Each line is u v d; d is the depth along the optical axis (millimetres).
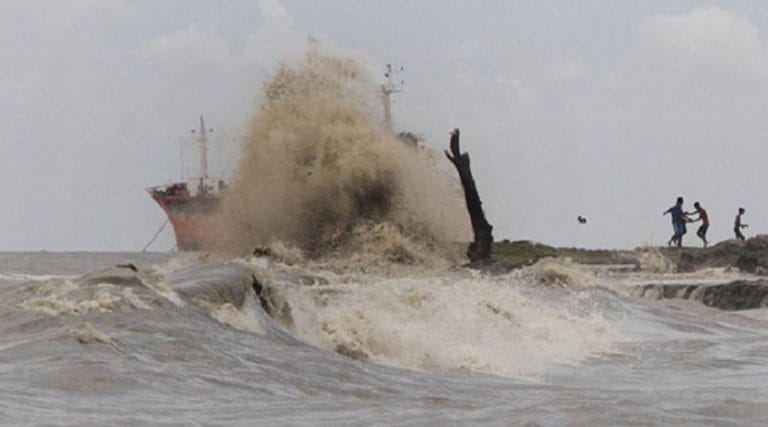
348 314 52906
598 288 80188
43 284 44250
